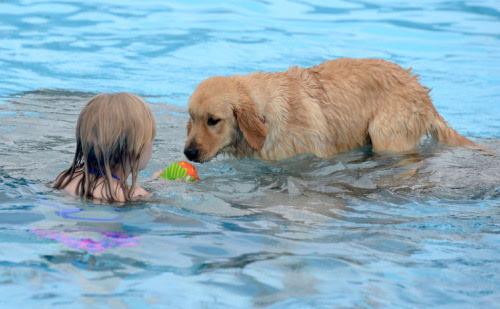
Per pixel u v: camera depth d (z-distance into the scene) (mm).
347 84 7258
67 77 10391
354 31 13719
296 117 6766
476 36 13406
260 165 6469
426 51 12422
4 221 4008
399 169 6250
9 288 3023
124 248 3609
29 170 5496
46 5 15109
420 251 3832
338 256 3641
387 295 3125
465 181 5789
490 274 3482
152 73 10820
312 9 15586
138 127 4551
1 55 11445
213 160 6684
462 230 4340
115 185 4621
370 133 7281
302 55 11891
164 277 3217
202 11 15258
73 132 7152
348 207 4887
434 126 7520
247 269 3359
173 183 5168
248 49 12297
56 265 3314
